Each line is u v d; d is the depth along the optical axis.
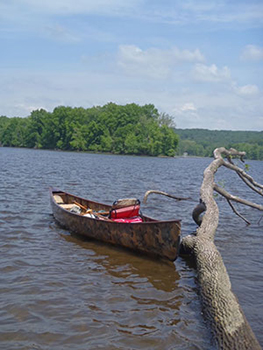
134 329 5.54
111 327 5.56
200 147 184.88
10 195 16.75
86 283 7.12
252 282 7.55
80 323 5.64
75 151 111.25
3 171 29.39
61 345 5.07
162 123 112.25
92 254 8.89
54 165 42.09
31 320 5.66
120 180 27.50
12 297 6.37
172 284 7.29
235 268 8.35
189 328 5.62
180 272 8.00
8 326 5.47
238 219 13.94
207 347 5.13
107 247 9.52
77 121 112.81
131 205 10.20
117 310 6.10
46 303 6.21
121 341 5.21
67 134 110.81
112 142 104.56
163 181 29.16
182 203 17.27
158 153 104.12
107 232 9.56
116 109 112.69
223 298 6.12
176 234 8.02
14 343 5.07
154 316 5.95
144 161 69.88
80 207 12.64
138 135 103.69
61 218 11.48
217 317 5.67
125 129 103.38
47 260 8.30
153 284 7.25
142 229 8.66
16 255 8.52
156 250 8.55
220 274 7.10
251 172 52.22
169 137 105.19
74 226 10.72
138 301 6.46
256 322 5.84
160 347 5.10
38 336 5.25
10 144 128.38
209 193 11.06
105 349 5.02
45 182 23.25
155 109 117.19
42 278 7.24
